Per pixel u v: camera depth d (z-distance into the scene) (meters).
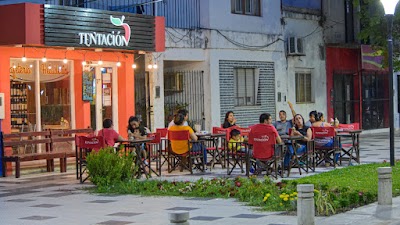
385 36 26.20
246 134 19.53
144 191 14.77
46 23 18.47
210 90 25.19
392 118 17.61
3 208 13.16
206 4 25.28
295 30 29.55
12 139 18.69
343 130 19.42
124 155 15.80
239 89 26.67
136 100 23.30
